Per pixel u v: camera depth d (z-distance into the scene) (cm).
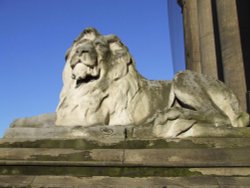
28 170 534
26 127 689
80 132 632
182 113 617
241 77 1009
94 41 734
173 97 694
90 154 554
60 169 532
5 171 535
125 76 723
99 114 686
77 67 707
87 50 705
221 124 619
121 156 546
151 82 755
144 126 636
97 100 691
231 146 569
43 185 491
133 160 538
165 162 525
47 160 551
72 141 594
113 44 754
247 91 991
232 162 519
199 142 576
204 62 1170
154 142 581
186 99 662
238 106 670
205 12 1202
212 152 543
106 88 703
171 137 597
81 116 682
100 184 490
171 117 616
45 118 730
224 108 663
